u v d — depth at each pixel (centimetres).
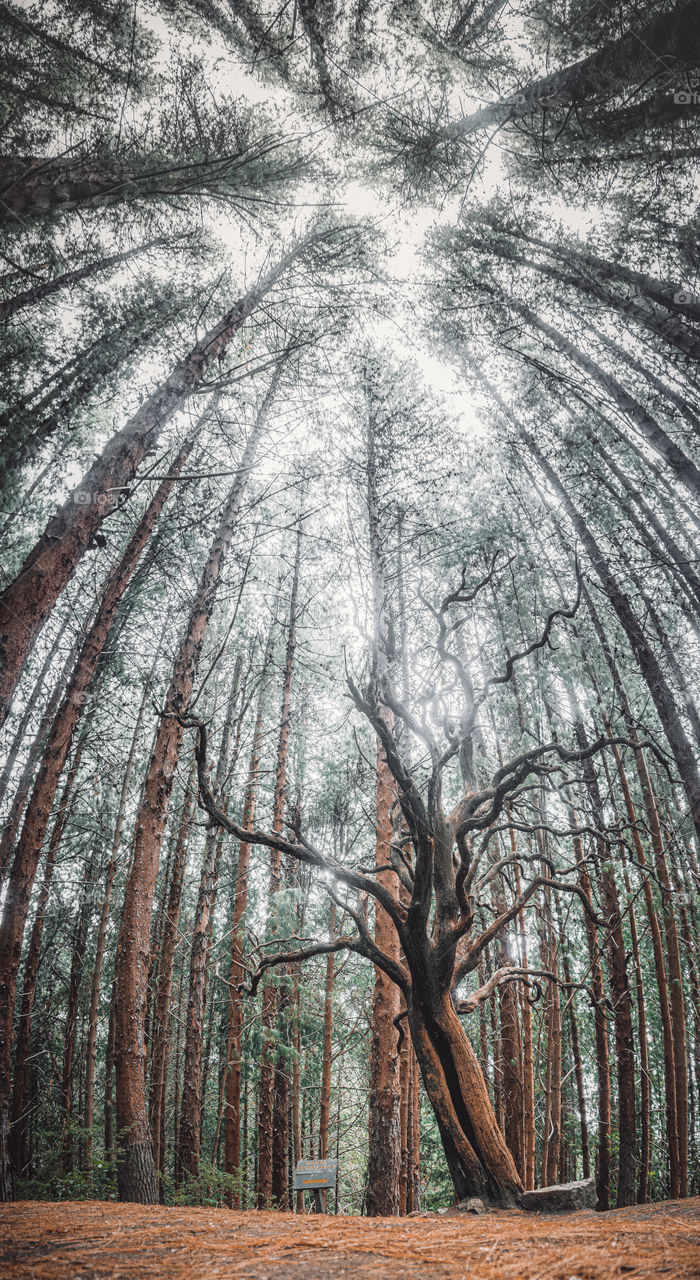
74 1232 323
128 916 810
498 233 1052
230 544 1085
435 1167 1969
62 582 644
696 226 811
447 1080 663
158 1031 1345
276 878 1291
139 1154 700
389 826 1109
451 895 739
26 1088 1218
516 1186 598
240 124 790
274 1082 1478
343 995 1709
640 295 860
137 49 722
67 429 873
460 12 737
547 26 727
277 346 1053
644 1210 424
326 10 726
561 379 1015
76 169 706
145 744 1471
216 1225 358
